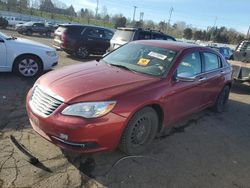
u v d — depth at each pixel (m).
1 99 5.87
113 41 12.16
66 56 13.87
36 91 3.97
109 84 3.91
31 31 31.50
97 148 3.59
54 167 3.63
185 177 3.80
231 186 3.77
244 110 7.38
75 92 3.64
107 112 3.54
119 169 3.77
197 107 5.57
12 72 8.25
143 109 3.96
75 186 3.34
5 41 7.57
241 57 10.34
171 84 4.45
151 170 3.85
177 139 4.92
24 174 3.42
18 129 4.52
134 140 4.03
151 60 4.78
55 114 3.52
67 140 3.46
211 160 4.36
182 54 4.92
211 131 5.52
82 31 13.52
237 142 5.19
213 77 5.89
